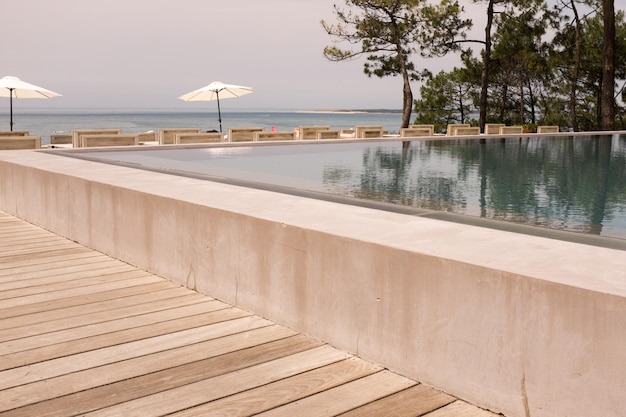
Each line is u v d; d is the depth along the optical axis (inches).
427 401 77.1
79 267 137.9
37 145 299.6
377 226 95.6
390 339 85.2
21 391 79.4
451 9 719.7
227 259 112.1
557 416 67.9
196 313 108.4
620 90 831.1
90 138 316.5
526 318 69.4
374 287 86.3
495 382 73.4
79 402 76.4
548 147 375.2
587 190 187.2
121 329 100.7
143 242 134.5
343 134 489.4
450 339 77.7
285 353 91.5
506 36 803.4
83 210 156.6
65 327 101.6
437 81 1064.2
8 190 201.2
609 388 63.1
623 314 61.2
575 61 768.3
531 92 923.4
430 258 78.6
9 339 96.6
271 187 142.7
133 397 77.6
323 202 117.5
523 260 75.0
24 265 139.4
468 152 334.0
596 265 72.6
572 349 65.6
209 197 123.7
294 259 98.3
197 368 86.0
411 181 201.8
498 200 155.9
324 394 78.6
